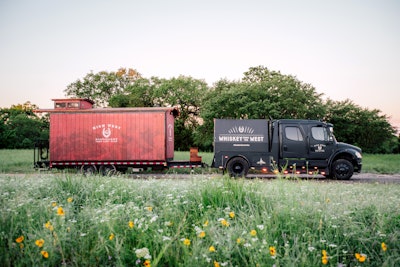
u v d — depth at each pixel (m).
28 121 61.12
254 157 13.71
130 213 4.48
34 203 4.83
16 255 3.38
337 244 3.70
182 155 26.77
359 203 5.12
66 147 15.08
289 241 3.84
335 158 13.71
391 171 16.73
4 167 16.81
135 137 15.03
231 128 13.88
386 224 4.16
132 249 3.58
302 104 26.56
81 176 7.07
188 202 5.14
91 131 15.12
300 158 13.54
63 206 4.91
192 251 3.26
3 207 4.43
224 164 13.83
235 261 3.33
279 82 27.30
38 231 3.64
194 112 51.91
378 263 3.27
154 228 3.96
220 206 4.95
